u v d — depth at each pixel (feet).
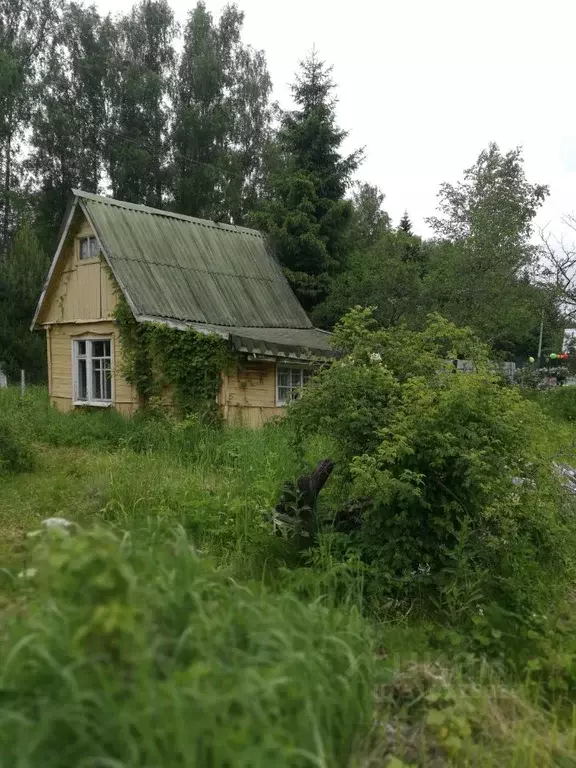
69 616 7.32
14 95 105.40
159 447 34.37
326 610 11.04
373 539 16.62
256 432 35.32
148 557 9.62
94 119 118.62
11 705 7.00
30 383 83.46
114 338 48.83
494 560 16.40
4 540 17.92
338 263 71.51
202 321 48.03
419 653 12.73
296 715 7.75
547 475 17.53
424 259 67.82
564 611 15.67
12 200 109.60
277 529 18.13
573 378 68.03
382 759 9.11
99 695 6.79
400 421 16.44
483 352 19.53
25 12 116.37
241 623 9.03
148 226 52.54
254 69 129.90
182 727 6.57
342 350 21.34
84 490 23.44
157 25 126.21
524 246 58.70
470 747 9.49
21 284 83.05
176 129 117.39
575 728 10.52
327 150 72.54
